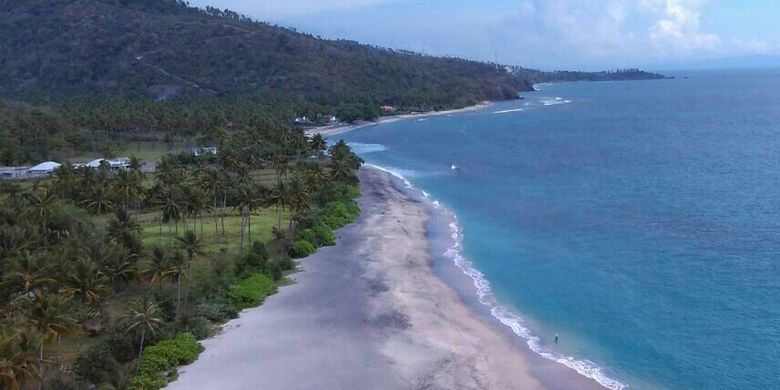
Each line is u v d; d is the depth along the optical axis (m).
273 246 98.75
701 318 70.62
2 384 46.00
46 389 53.28
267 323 72.06
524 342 67.25
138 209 121.19
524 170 177.00
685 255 93.06
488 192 147.62
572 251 98.06
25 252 69.62
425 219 121.94
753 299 75.19
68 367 59.38
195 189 101.12
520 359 63.31
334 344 66.31
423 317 73.50
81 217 96.88
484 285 84.75
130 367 58.66
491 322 72.56
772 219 111.38
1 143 168.62
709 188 140.50
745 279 81.81
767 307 72.56
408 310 75.44
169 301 72.06
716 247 96.25
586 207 127.75
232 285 79.44
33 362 49.28
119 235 82.62
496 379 59.25
